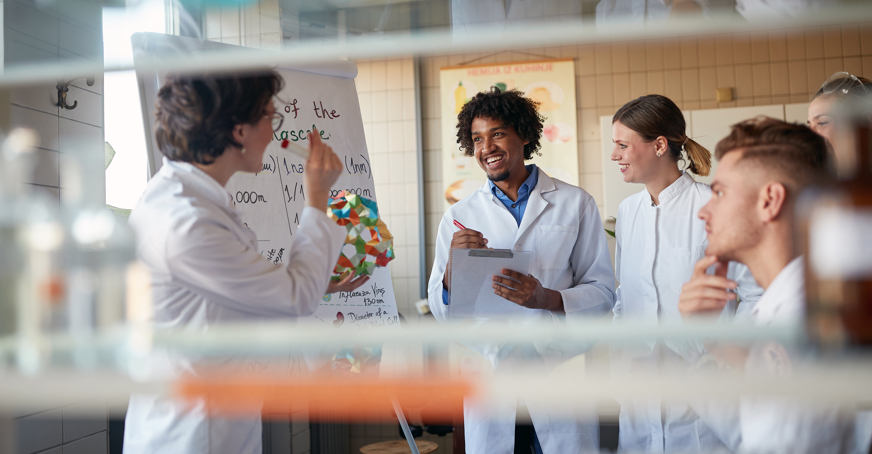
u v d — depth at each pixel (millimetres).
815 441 782
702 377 619
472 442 1786
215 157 1178
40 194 1769
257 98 1189
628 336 674
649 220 1778
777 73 3977
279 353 977
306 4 2246
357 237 1486
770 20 647
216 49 1597
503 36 688
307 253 1183
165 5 1912
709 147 3949
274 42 2084
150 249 1058
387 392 722
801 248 765
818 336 671
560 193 1980
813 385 602
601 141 4109
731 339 690
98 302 926
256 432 1162
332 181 1240
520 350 1204
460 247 1753
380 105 4309
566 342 1159
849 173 697
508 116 1913
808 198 736
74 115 1950
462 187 4285
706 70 4043
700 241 1674
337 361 991
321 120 1905
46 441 1764
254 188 1738
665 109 1733
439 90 4297
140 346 841
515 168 1972
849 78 1241
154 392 725
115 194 2266
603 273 1927
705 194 1718
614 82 4133
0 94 1089
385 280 1938
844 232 680
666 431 1480
